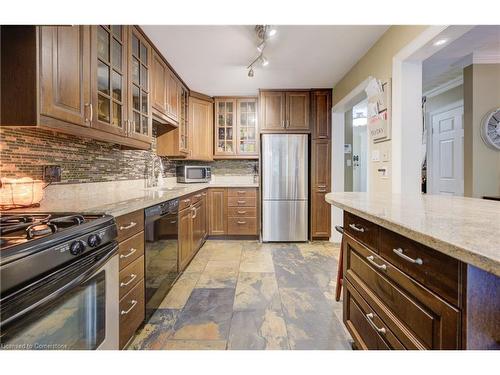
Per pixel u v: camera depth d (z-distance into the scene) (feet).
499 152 10.69
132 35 7.21
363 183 20.36
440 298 2.61
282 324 6.31
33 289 2.62
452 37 5.91
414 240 2.81
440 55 10.32
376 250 4.01
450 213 3.67
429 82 12.95
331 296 7.72
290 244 13.38
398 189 7.34
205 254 11.73
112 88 6.16
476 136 10.66
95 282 3.80
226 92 13.97
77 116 4.95
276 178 13.56
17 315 2.42
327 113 13.46
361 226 4.57
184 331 6.03
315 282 8.70
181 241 9.16
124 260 5.16
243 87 13.17
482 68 10.44
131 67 7.00
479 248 2.06
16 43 4.09
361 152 20.43
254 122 14.74
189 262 10.45
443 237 2.38
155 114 9.02
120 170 8.83
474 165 10.71
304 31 7.82
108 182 8.11
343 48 8.96
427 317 2.81
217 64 10.22
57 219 3.73
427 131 14.97
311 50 9.09
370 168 9.00
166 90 9.96
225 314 6.75
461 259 2.10
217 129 14.65
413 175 7.29
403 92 7.20
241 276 9.23
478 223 2.99
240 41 8.44
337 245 13.14
